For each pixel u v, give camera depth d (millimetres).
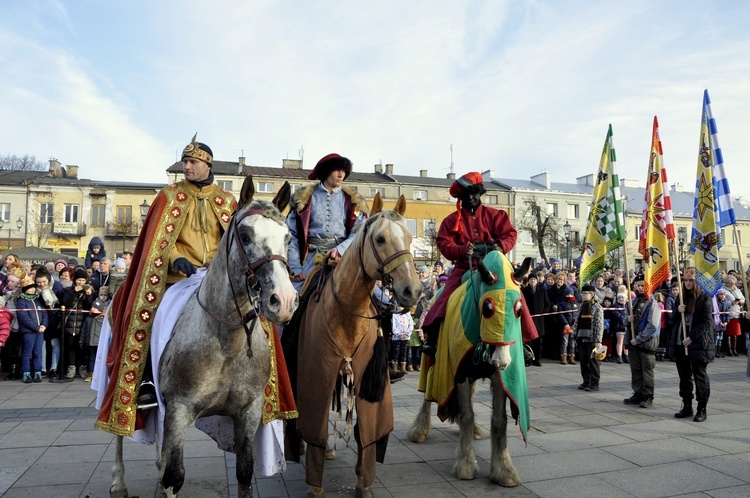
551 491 4195
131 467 4586
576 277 14234
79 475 4359
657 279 7922
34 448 5070
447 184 44281
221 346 3117
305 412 3875
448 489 4238
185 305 3404
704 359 6398
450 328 4582
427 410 5598
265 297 2838
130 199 40219
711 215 7352
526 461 4914
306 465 3900
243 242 2988
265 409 3537
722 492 4172
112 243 39688
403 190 43000
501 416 4367
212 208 3959
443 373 4609
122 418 3320
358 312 3797
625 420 6500
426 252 40719
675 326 6809
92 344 8961
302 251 4867
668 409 7133
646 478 4473
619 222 8812
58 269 11422
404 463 4879
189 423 3176
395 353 10117
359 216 5004
